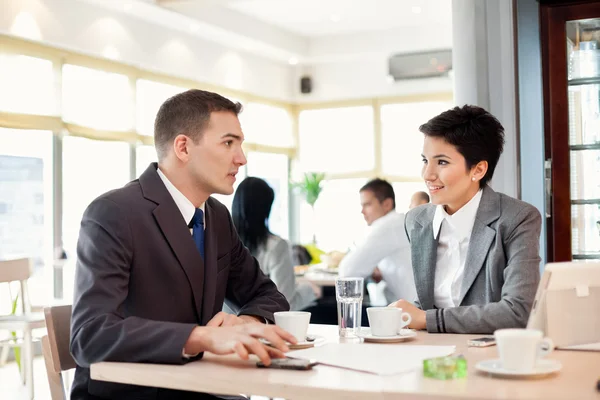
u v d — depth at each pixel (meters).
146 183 1.81
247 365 1.42
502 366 1.26
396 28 9.66
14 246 6.48
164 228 1.76
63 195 6.92
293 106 10.91
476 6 3.85
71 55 6.90
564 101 3.42
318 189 10.48
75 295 1.66
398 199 10.34
